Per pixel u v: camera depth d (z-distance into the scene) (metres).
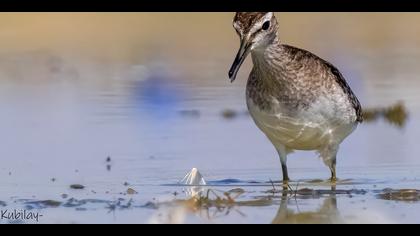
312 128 13.41
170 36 28.81
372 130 17.72
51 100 20.66
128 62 25.09
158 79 22.84
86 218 10.90
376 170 14.11
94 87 22.09
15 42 27.95
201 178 13.28
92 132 17.39
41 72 24.19
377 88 21.42
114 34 29.06
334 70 13.64
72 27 29.98
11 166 14.52
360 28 29.33
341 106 13.39
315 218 10.84
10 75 24.00
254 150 15.91
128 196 12.23
